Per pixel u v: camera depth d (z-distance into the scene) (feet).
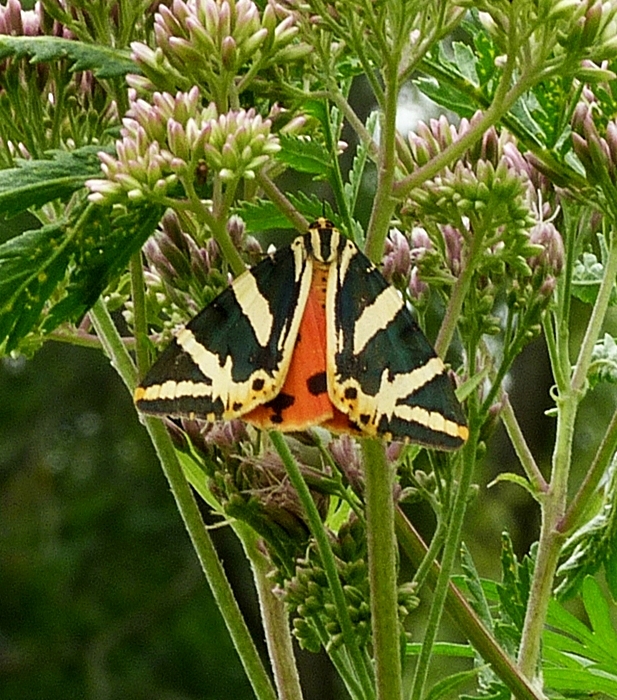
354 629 1.06
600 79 1.05
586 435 3.14
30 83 1.11
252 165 1.02
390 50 1.04
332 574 1.05
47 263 1.05
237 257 1.03
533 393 3.07
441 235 1.10
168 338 1.12
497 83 1.17
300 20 1.07
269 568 1.13
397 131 1.10
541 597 1.12
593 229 1.18
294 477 1.05
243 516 1.09
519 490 3.15
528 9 1.03
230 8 1.05
